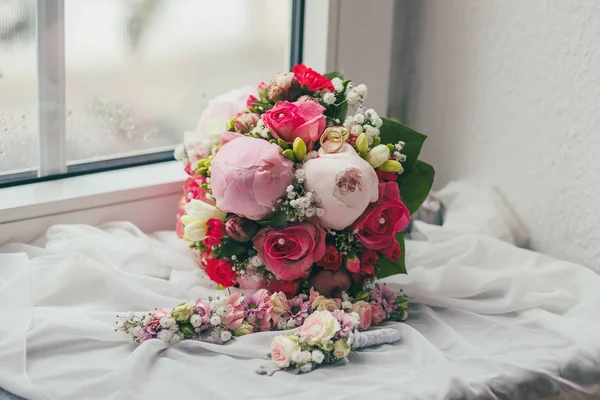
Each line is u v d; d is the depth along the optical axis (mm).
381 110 1596
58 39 1404
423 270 1364
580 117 1393
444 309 1338
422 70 1592
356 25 1536
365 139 1248
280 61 1611
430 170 1332
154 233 1459
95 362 1188
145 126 1525
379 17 1556
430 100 1589
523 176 1476
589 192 1397
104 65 1469
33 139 1431
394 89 1624
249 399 1117
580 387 1219
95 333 1212
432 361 1183
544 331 1287
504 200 1505
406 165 1321
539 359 1217
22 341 1176
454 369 1162
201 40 1542
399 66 1619
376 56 1568
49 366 1181
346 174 1211
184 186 1381
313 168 1222
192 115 1563
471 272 1356
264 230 1243
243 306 1245
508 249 1400
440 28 1554
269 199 1219
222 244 1263
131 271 1346
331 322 1189
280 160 1219
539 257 1392
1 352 1166
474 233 1462
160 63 1517
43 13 1385
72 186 1431
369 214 1242
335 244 1263
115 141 1504
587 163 1394
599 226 1391
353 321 1208
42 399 1129
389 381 1156
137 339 1211
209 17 1540
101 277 1287
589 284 1336
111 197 1421
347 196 1214
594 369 1227
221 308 1219
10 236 1361
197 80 1555
